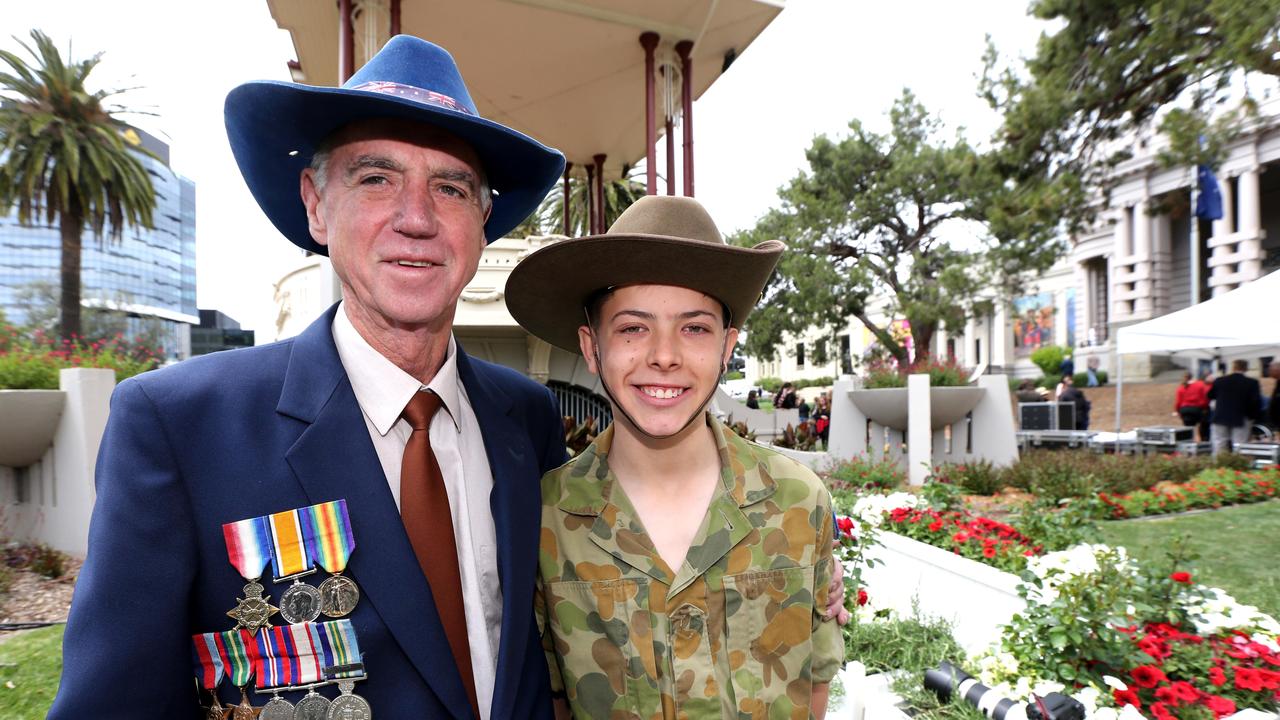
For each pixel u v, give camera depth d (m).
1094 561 3.42
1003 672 3.11
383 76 1.27
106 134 14.95
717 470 1.57
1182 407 13.79
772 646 1.44
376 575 1.14
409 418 1.28
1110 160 13.11
